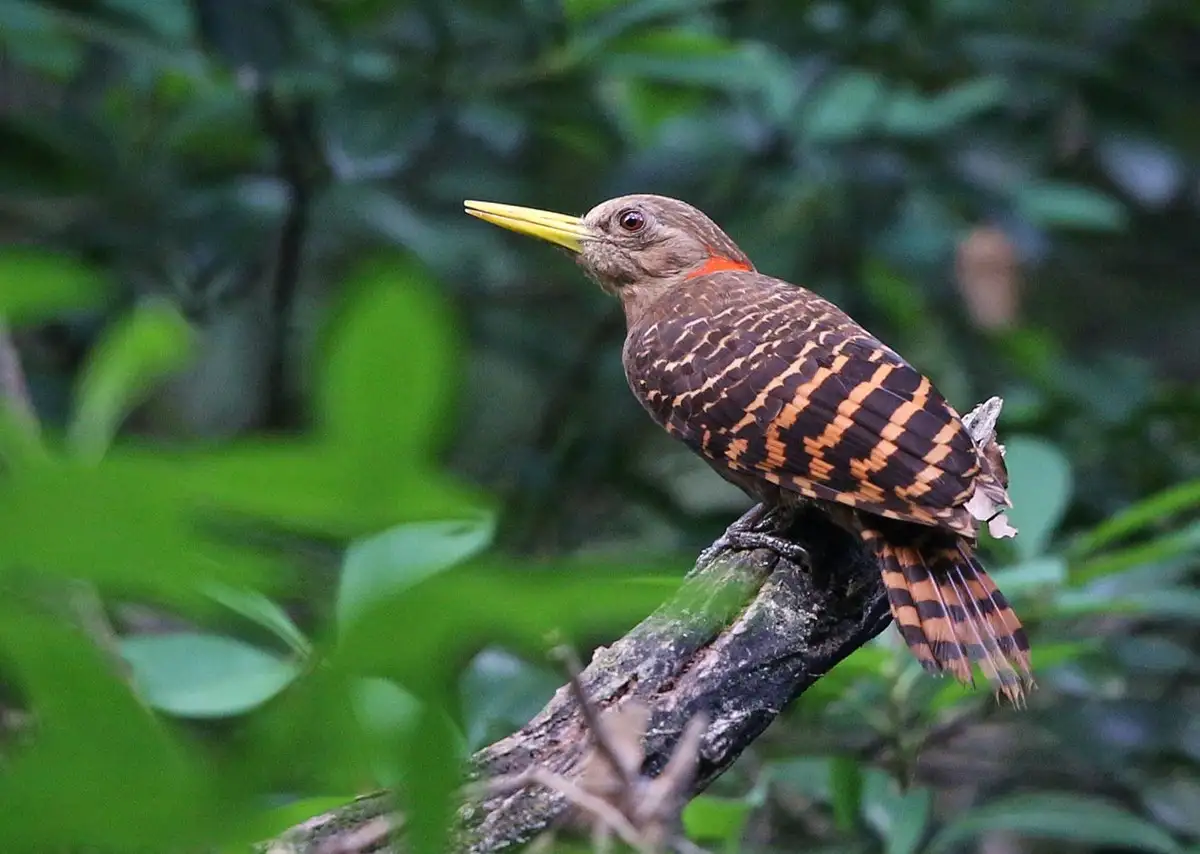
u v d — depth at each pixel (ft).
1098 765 37.06
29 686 7.55
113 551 6.60
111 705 7.55
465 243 46.47
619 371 48.67
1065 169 52.60
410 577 7.70
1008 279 47.24
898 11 45.91
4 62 50.14
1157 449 43.96
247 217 43.65
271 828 10.12
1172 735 36.37
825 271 48.08
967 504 24.82
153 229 43.42
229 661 18.02
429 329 6.65
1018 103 47.70
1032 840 41.96
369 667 7.70
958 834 30.58
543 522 46.34
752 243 47.62
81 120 43.24
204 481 6.54
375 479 6.73
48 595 7.66
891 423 26.04
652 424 49.73
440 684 7.96
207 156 48.80
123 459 6.37
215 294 45.47
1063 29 48.57
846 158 44.73
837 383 27.09
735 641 22.02
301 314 48.11
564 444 47.34
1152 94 46.83
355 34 41.98
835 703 32.78
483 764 19.40
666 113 46.19
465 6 42.24
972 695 33.04
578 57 40.22
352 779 8.33
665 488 47.98
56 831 7.77
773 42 45.57
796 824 37.19
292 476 6.65
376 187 44.16
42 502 6.35
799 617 22.85
